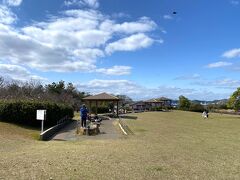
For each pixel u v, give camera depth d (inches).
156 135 952.3
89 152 503.8
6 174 333.7
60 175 339.9
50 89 2402.8
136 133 1009.5
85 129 930.1
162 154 514.6
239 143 761.0
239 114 3046.3
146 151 541.3
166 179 346.0
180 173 378.0
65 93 2498.8
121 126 1251.2
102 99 2052.2
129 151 532.1
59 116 1156.5
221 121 1916.8
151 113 2819.9
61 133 965.2
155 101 4060.0
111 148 567.2
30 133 865.5
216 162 465.4
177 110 3818.9
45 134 807.1
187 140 818.2
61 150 527.8
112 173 361.4
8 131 822.5
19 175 331.9
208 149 621.3
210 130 1237.7
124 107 3444.9
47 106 1072.8
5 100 1062.4
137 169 387.2
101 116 1931.6
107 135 919.7
